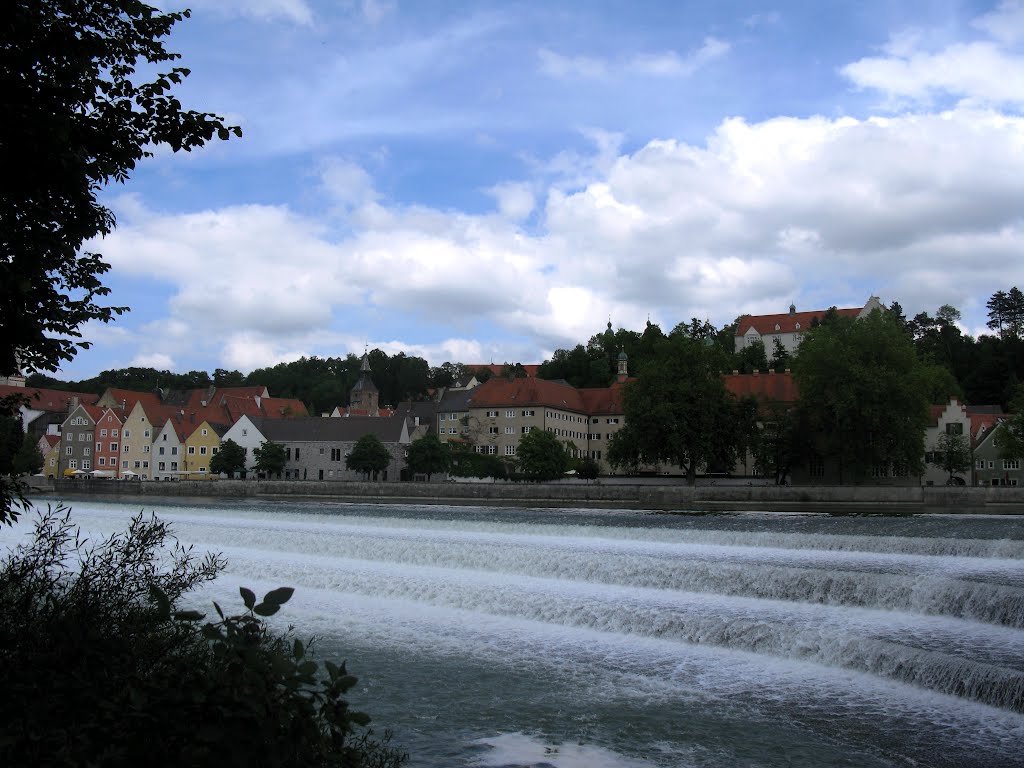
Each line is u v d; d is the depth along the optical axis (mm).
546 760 14938
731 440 91250
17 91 10008
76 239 11273
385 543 38844
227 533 46531
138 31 11570
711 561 31625
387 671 21156
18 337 11133
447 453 122562
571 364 183625
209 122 11633
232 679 7133
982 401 145625
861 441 86000
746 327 197625
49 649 8984
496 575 33375
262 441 134250
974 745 15531
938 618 23516
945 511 68500
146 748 6797
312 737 7316
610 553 35719
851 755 15164
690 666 21391
